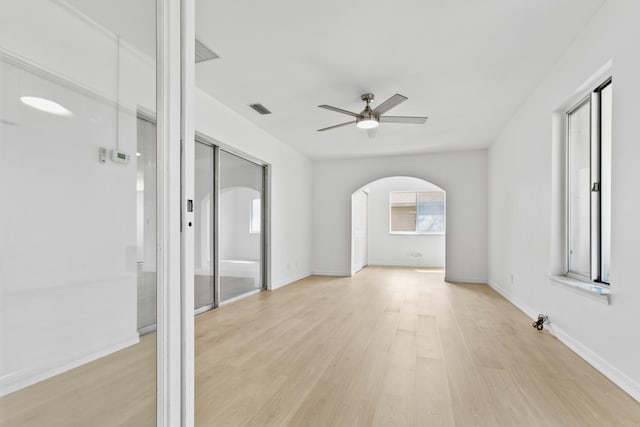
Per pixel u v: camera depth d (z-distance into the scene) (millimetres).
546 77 3158
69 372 1221
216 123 3836
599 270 2533
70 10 1282
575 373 2203
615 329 2062
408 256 8742
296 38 2586
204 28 2453
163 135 1194
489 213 5789
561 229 3049
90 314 1270
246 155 4578
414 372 2225
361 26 2430
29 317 1219
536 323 3178
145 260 1216
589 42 2361
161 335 1184
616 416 1712
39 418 1188
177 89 1236
